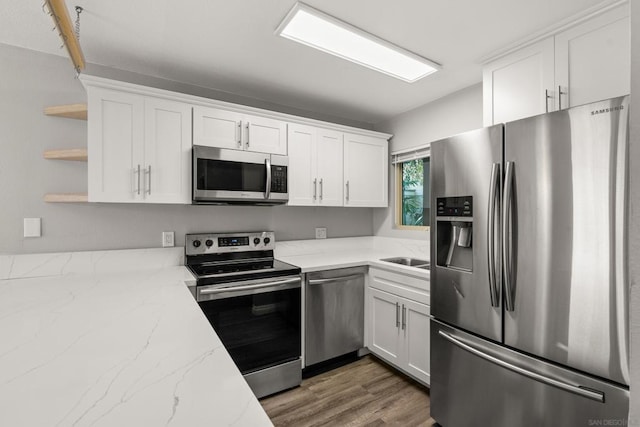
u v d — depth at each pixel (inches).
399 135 125.8
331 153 111.5
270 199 94.6
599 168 46.8
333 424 73.6
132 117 78.2
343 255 117.3
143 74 90.7
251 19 66.4
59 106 75.4
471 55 80.4
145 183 79.7
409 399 83.3
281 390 86.4
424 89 102.0
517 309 56.7
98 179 74.5
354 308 102.7
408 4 61.7
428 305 83.3
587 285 48.1
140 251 88.4
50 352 35.2
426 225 118.0
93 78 72.7
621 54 57.6
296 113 118.9
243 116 93.4
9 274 74.2
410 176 124.7
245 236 104.0
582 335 48.6
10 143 75.0
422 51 78.6
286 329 88.0
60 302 55.4
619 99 44.8
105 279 74.5
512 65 75.4
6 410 24.5
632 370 19.9
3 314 48.7
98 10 62.6
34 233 77.2
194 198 83.1
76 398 26.2
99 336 39.9
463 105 101.7
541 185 53.2
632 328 20.0
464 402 66.6
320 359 95.5
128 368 31.5
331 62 84.4
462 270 67.5
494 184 58.9
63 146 80.4
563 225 50.5
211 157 85.0
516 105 74.3
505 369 58.9
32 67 77.4
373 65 85.7
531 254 54.6
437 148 72.6
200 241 96.1
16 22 66.7
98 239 84.5
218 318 77.9
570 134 49.7
